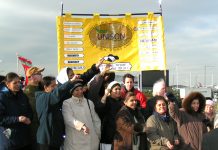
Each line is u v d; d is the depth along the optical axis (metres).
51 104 4.10
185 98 4.54
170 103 4.37
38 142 4.15
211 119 5.17
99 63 4.86
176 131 4.48
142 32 6.25
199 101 4.54
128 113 4.39
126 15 6.25
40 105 4.14
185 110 4.51
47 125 4.11
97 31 6.22
